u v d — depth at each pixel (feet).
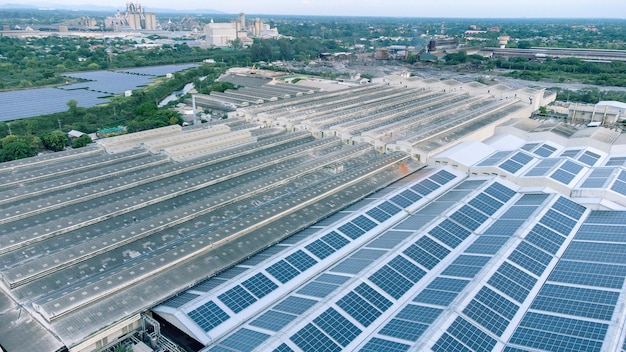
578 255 385.70
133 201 499.10
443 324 292.20
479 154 638.94
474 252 395.96
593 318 295.69
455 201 499.51
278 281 367.04
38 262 375.66
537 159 609.83
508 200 509.76
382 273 362.53
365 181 577.02
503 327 301.02
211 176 576.20
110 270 383.24
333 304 320.91
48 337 304.71
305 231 458.91
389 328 303.07
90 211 472.85
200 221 468.75
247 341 292.81
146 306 337.31
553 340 281.95
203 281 376.27
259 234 442.91
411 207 501.97
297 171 594.65
